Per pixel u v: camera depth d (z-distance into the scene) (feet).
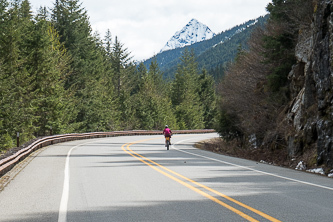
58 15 210.38
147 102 314.55
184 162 58.90
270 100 92.27
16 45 140.05
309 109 63.00
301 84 77.46
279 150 75.97
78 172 46.47
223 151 104.78
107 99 254.27
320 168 50.72
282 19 91.50
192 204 27.35
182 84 394.11
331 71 53.67
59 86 168.45
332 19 55.67
